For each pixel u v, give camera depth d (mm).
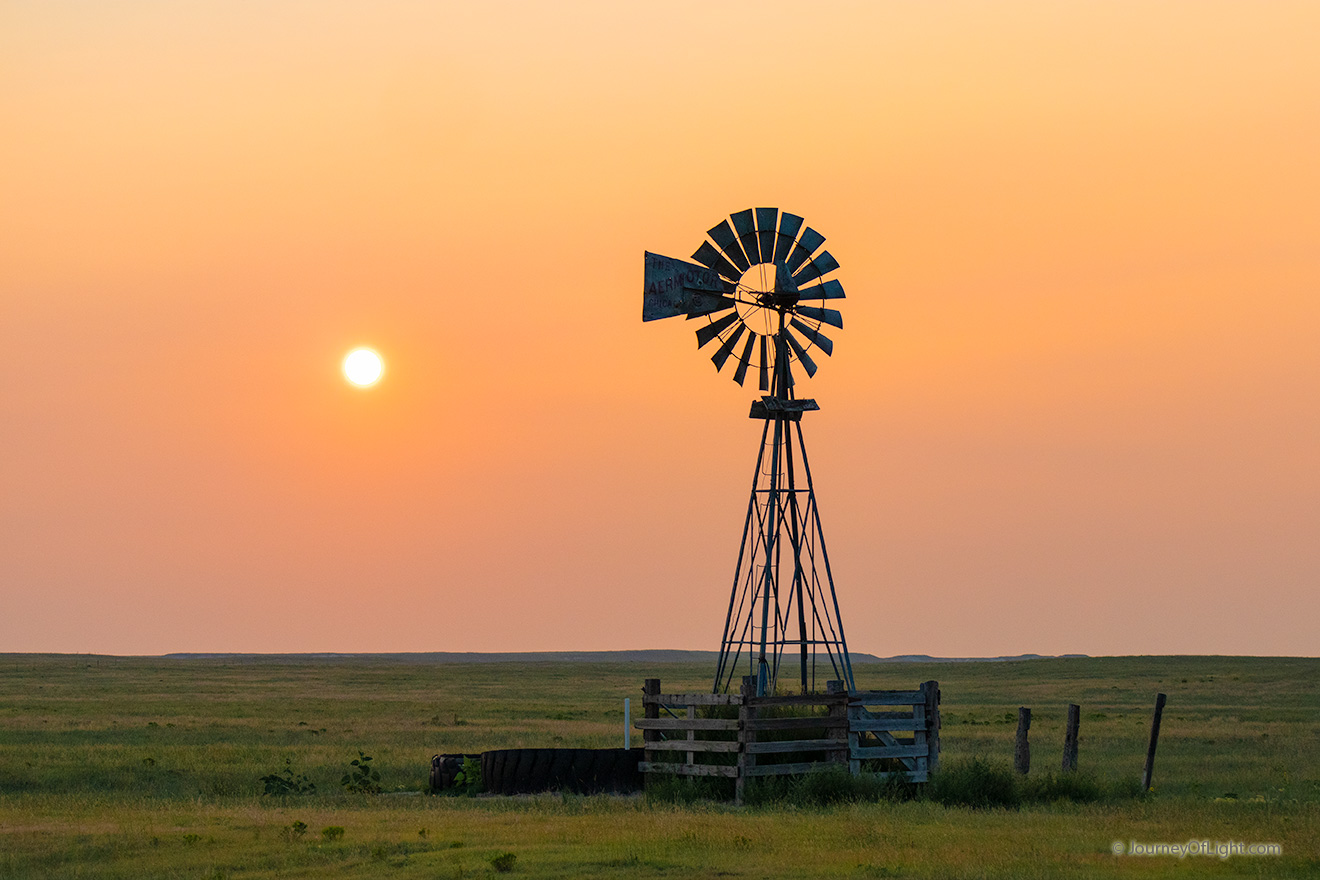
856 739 35062
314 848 25281
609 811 31047
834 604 38469
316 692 118625
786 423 39750
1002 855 23125
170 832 27797
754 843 24547
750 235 39250
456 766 38188
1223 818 28578
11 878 22312
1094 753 50688
